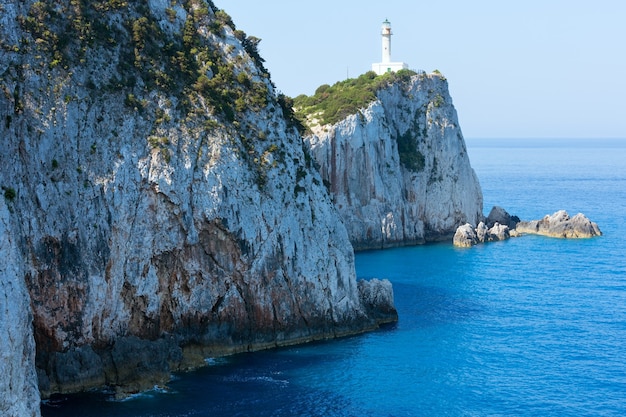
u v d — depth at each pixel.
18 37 79.75
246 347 88.25
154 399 73.69
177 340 82.75
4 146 73.12
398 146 175.38
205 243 85.38
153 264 81.56
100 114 81.69
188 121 88.19
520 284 124.56
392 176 166.62
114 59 86.00
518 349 91.81
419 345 92.56
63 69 80.81
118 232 79.00
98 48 85.00
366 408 74.06
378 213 161.50
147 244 80.94
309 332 92.94
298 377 80.94
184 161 84.94
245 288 88.12
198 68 94.75
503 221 181.50
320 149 155.12
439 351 90.50
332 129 157.00
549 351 91.25
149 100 86.56
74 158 78.12
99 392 74.50
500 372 84.38
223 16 103.81
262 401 74.38
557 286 123.25
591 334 97.88
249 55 104.50
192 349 84.69
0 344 54.16
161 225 82.00
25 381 56.84
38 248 73.44
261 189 91.00
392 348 91.12
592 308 110.00
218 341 86.19
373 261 144.12
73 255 75.31
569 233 171.38
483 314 106.44
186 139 86.50
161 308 82.44
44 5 82.75
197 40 97.31
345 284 97.25
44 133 76.38
